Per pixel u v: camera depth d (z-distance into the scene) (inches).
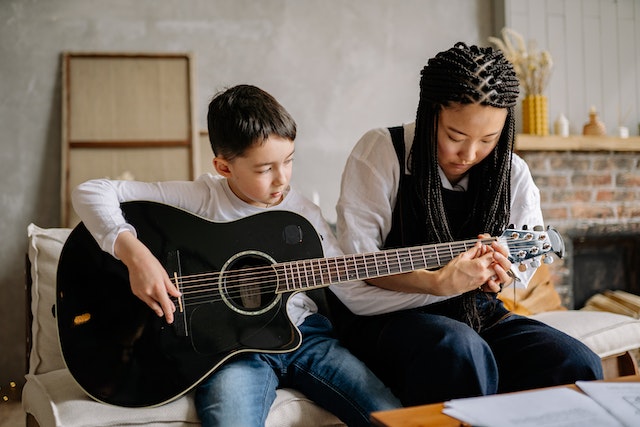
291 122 60.1
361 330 63.8
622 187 152.6
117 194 60.2
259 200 61.2
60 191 129.8
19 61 130.0
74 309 55.4
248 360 57.3
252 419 52.1
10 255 128.3
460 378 53.8
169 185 63.1
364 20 145.9
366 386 55.7
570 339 59.0
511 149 63.2
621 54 160.1
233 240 58.8
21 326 128.0
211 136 62.2
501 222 64.4
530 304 116.8
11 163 129.2
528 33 152.9
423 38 149.6
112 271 56.4
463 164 59.7
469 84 55.6
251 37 139.6
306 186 141.6
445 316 62.0
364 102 145.5
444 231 63.2
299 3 142.3
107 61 131.8
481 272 56.8
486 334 63.7
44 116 130.8
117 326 55.3
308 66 142.6
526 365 58.9
